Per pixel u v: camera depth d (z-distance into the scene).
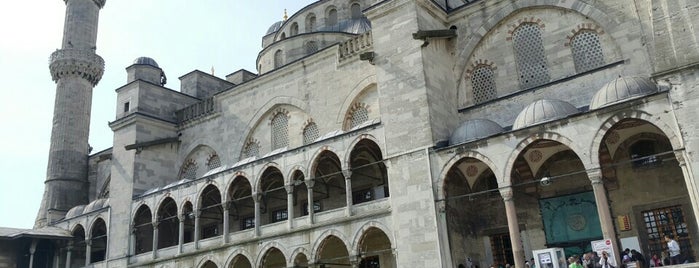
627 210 27.69
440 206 27.98
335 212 32.09
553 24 31.42
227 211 37.00
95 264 43.84
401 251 28.58
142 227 44.53
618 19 29.05
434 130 29.70
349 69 37.66
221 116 44.97
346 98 37.25
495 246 31.28
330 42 46.91
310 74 39.94
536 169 30.44
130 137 45.53
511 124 30.88
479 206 32.00
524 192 30.72
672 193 26.67
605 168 28.17
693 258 25.78
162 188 41.50
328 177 35.59
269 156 35.44
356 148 33.47
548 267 24.17
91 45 57.69
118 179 45.19
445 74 32.88
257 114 42.34
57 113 54.84
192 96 50.81
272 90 41.97
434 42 32.62
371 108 36.28
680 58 22.67
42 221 51.53
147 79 51.72
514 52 32.47
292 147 39.78
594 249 23.59
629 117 23.56
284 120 41.25
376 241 35.00
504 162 26.55
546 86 30.36
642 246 26.95
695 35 22.52
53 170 52.88
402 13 32.56
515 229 25.69
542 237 29.73
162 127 47.28
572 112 26.55
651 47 26.95
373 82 36.00
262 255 34.34
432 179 28.52
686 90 22.27
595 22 29.92
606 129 24.06
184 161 46.53
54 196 51.75
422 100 30.14
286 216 39.88
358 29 47.22
